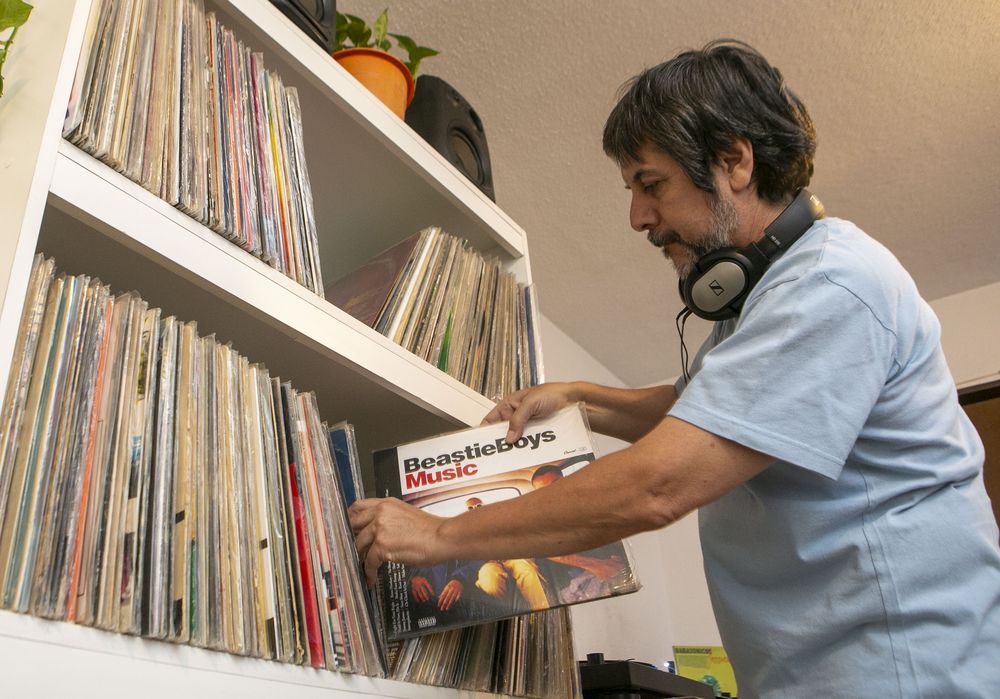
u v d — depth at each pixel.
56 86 0.74
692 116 1.07
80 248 0.85
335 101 1.21
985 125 2.49
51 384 0.67
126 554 0.69
